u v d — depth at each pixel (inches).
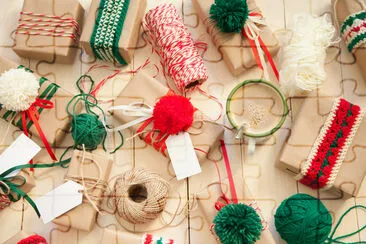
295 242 50.9
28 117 53.2
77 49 57.3
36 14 54.9
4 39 58.2
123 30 53.6
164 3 56.1
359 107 52.3
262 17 54.6
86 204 51.9
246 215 48.3
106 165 52.6
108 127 56.0
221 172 55.1
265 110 53.6
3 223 54.8
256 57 54.1
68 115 53.2
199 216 54.3
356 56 55.5
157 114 50.7
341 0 54.9
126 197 51.4
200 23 57.8
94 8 54.4
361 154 51.6
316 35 53.1
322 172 51.3
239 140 55.6
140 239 50.8
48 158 55.5
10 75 51.3
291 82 52.9
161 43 53.6
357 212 54.4
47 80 54.3
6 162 52.7
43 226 54.6
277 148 55.5
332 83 56.7
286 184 55.0
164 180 52.7
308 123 52.5
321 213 50.3
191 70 52.2
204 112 56.0
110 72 57.2
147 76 54.1
